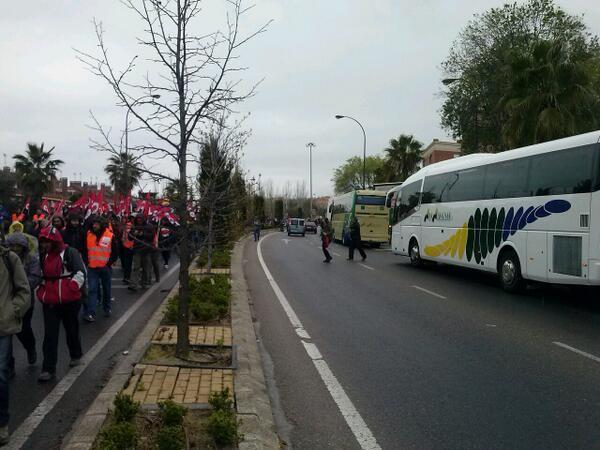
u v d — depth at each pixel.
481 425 5.06
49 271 6.30
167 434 4.09
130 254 14.15
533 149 12.51
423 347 7.99
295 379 6.47
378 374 6.66
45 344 6.27
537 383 6.32
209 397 5.17
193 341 7.67
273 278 16.28
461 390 6.06
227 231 14.62
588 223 10.64
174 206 7.04
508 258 13.37
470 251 15.24
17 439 4.68
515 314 10.61
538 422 5.13
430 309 11.12
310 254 26.39
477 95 33.47
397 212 21.64
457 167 16.36
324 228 21.75
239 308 10.39
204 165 8.12
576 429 4.97
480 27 34.22
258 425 4.78
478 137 34.56
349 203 34.25
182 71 6.52
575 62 21.31
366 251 29.75
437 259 17.59
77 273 6.44
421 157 57.38
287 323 9.70
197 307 9.23
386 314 10.56
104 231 9.80
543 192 12.01
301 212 100.19
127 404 4.65
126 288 13.62
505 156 13.64
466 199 15.59
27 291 4.84
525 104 21.61
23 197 41.97
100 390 5.94
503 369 6.88
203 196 7.38
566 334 8.87
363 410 5.45
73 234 11.02
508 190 13.39
